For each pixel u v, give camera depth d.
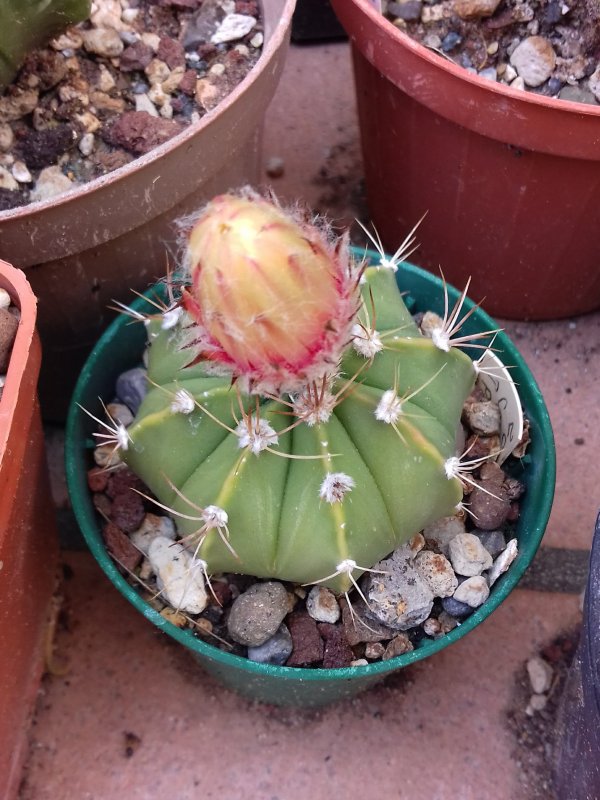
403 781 0.22
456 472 0.16
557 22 0.22
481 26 0.23
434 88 0.20
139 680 0.23
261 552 0.16
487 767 0.22
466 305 0.21
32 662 0.21
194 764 0.22
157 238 0.20
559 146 0.20
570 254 0.24
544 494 0.19
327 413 0.15
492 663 0.23
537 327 0.27
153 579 0.19
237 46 0.22
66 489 0.25
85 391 0.20
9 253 0.18
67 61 0.21
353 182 0.30
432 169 0.23
